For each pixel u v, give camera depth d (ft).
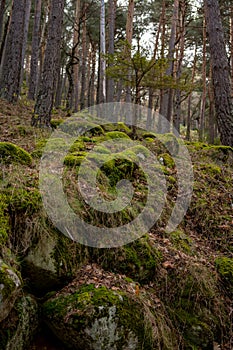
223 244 13.39
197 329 9.59
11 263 8.21
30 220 9.16
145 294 9.73
